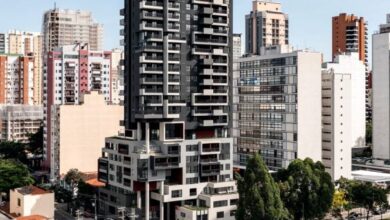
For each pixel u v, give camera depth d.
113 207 173.62
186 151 166.00
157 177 162.12
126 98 174.62
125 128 176.50
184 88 169.88
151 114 163.00
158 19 164.75
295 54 192.88
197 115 170.50
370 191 165.62
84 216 175.50
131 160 164.12
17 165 187.62
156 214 167.12
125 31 174.62
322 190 153.62
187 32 170.62
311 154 196.12
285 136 197.88
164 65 165.62
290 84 195.25
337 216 166.50
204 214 158.38
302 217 154.00
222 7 175.62
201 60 172.00
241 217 139.38
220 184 167.62
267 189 138.25
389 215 179.25
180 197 164.00
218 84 174.62
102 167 185.25
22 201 150.88
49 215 154.50
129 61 172.38
